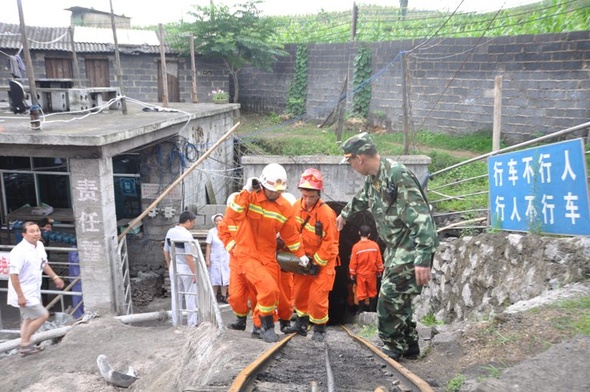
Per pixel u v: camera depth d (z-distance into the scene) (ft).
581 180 19.03
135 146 34.76
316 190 18.92
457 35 64.49
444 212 38.19
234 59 76.07
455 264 26.66
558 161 19.85
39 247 25.02
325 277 19.56
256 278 18.49
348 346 19.02
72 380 20.77
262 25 75.15
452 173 46.26
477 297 23.54
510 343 14.38
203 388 11.89
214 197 54.85
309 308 19.98
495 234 23.26
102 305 31.53
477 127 54.65
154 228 42.42
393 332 15.33
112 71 75.00
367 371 13.88
